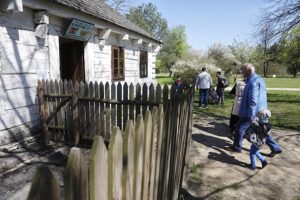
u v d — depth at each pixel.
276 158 4.93
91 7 7.70
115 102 4.98
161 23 53.97
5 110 4.59
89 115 5.21
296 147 5.64
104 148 0.99
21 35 4.94
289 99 14.66
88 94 5.14
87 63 7.62
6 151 4.46
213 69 24.41
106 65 8.87
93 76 7.96
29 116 5.17
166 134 2.08
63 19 6.26
